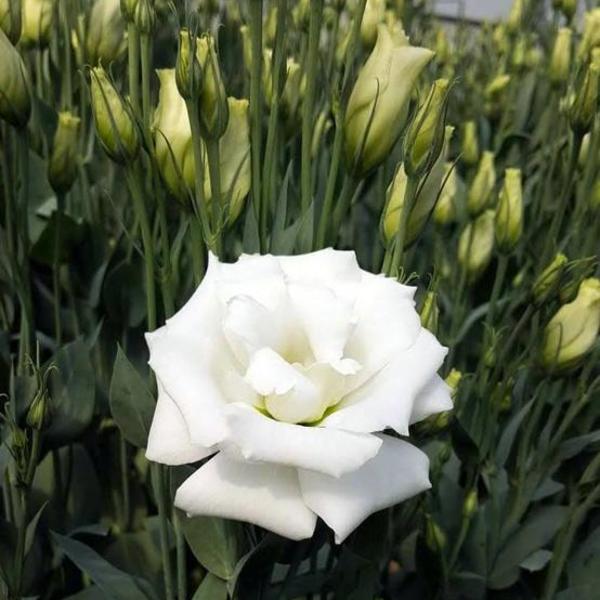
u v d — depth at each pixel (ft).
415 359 0.68
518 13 1.86
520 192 1.11
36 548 1.19
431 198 0.84
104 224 1.41
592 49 1.17
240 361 0.68
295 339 0.70
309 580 0.92
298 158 1.36
